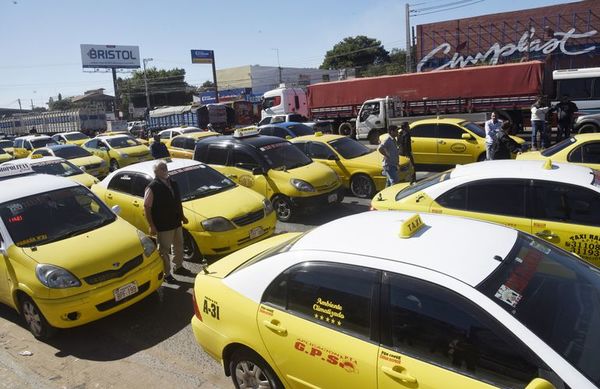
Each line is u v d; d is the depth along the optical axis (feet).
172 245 21.20
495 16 104.99
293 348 9.99
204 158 32.53
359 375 8.98
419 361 8.36
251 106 112.06
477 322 8.00
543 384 6.68
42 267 16.19
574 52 96.78
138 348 15.81
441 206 17.43
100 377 14.17
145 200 19.52
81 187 20.63
